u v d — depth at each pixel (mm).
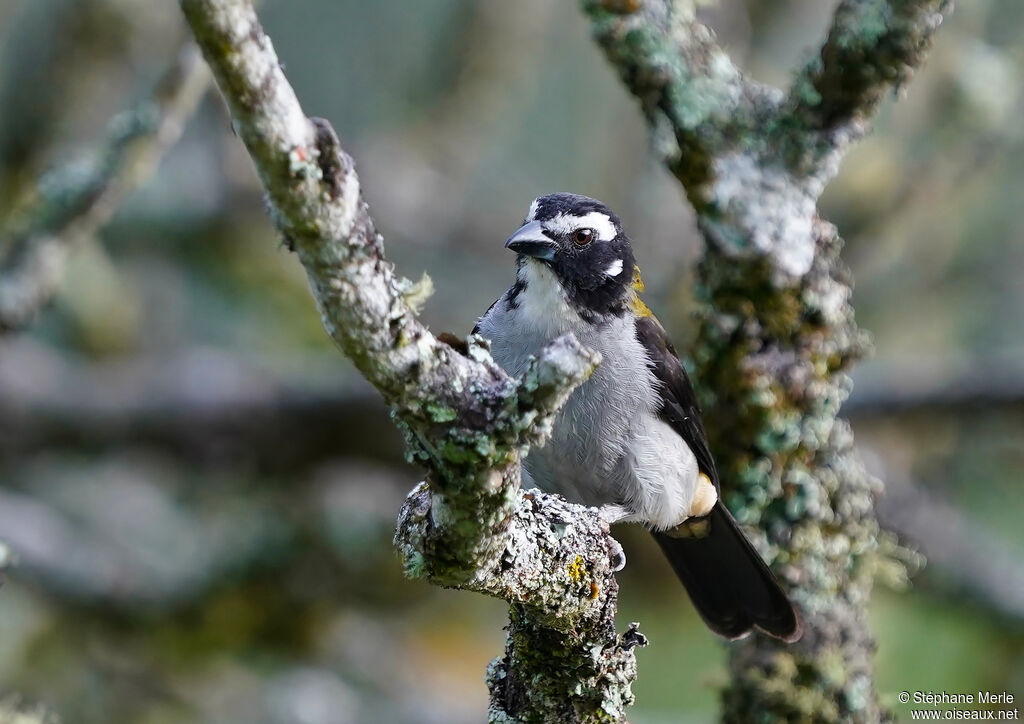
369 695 12766
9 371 12734
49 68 13977
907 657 12438
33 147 14023
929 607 12711
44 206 9320
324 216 4453
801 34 13664
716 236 7258
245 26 4094
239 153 15266
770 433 7410
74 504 12875
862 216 13430
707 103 7254
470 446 4969
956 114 12852
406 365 4840
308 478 13234
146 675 12312
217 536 12898
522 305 8914
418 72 16547
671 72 7254
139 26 14188
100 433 12883
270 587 12812
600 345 8641
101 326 13836
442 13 16344
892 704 7797
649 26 7273
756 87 7363
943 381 12938
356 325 4711
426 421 4953
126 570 12398
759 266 7199
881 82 6934
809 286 7273
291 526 12898
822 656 7496
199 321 14680
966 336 14367
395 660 13156
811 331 7359
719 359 7434
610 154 15711
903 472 13211
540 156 16344
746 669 7613
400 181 16781
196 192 15102
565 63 16078
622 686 6148
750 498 7469
